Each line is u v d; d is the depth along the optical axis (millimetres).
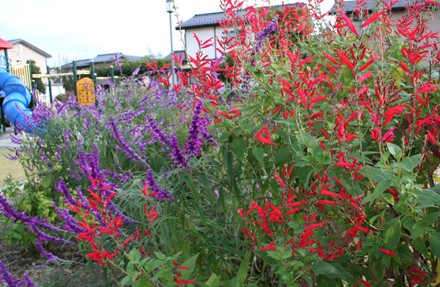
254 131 1855
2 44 21844
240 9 2721
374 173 1522
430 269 2006
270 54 2533
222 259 2062
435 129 1798
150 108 4371
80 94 12219
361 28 2066
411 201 1465
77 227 2381
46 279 2947
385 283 1784
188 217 2160
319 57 2568
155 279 1506
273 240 1675
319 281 1738
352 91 1875
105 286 2115
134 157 2695
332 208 1723
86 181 3688
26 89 16797
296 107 1746
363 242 1655
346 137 1572
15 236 3650
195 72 2158
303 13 2986
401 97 2074
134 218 2238
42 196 3869
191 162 1961
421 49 2234
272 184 1843
